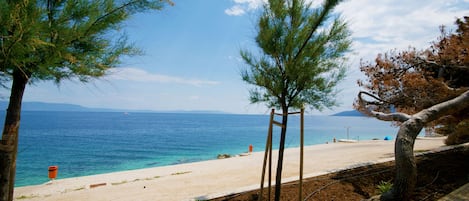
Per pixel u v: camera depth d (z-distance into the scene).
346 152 15.55
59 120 117.50
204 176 9.56
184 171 12.06
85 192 7.78
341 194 4.57
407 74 7.15
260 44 4.05
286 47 3.83
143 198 6.61
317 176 6.06
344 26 3.83
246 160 15.07
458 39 6.84
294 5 3.93
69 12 2.35
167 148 34.12
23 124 86.19
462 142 11.70
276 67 4.05
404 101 7.32
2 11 1.89
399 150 4.45
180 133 59.84
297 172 9.48
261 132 62.38
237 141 42.66
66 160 25.28
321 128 84.50
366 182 5.30
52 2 2.38
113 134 56.12
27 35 1.98
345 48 3.82
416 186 4.91
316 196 4.47
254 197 4.64
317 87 3.84
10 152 2.59
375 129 84.75
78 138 47.06
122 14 2.67
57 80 2.68
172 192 7.12
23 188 10.02
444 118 7.47
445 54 6.73
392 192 4.28
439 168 6.15
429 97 6.79
